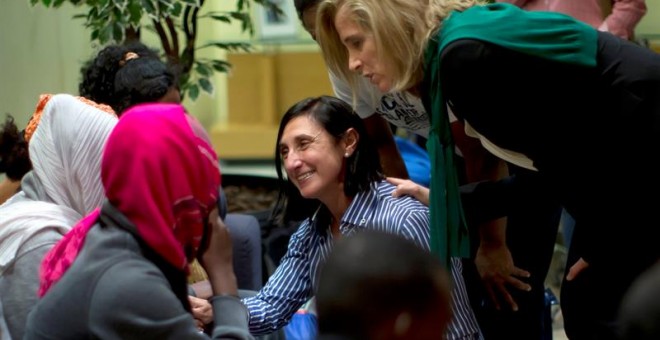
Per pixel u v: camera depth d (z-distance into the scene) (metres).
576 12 3.47
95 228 2.07
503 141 2.47
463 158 3.13
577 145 2.44
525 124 2.42
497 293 3.13
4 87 4.26
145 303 1.96
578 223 2.63
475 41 2.34
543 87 2.37
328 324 1.56
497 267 3.07
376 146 3.03
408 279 1.54
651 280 1.59
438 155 2.50
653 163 2.41
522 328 3.21
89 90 3.05
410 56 2.45
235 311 2.15
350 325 1.54
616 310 2.50
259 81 6.30
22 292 2.54
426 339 1.55
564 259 4.71
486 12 2.39
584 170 2.47
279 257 4.02
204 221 2.14
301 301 2.81
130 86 2.97
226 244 2.19
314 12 2.80
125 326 1.95
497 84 2.36
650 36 4.28
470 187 2.88
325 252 2.77
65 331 1.99
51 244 2.58
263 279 3.98
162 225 2.01
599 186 2.48
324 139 2.67
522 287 3.06
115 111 2.99
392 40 2.44
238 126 6.43
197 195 2.07
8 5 4.29
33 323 2.05
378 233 1.61
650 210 2.45
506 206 2.86
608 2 3.53
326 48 2.71
